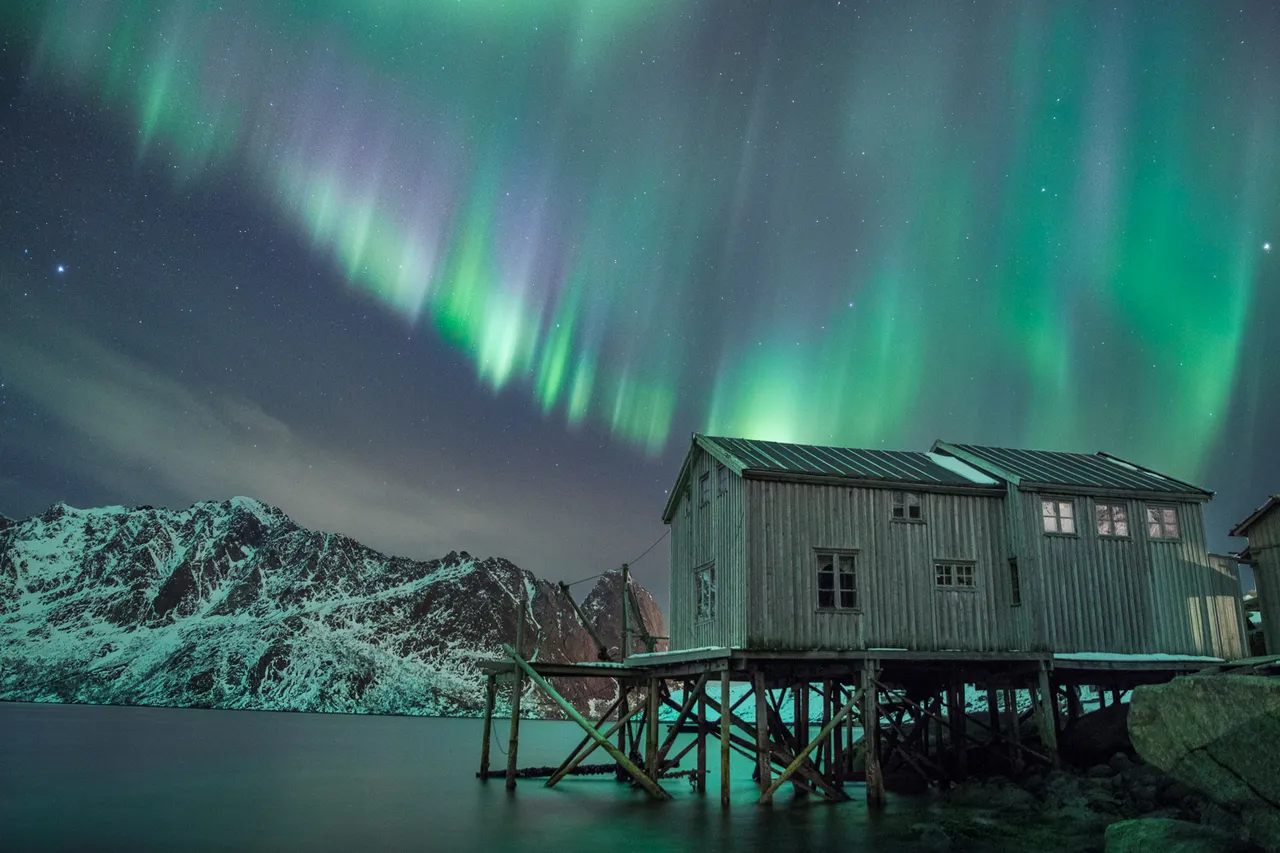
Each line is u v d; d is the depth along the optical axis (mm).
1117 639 29969
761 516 28703
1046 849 21672
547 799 36062
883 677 34688
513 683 39531
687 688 36844
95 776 49875
